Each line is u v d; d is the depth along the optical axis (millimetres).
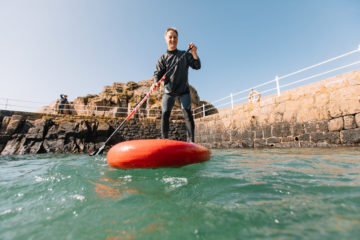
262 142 7797
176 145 2240
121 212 991
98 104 16344
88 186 1506
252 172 1812
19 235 804
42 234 806
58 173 2113
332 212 858
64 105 13875
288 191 1188
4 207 1106
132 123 11773
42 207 1099
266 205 988
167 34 3205
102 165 2770
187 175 1742
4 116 9023
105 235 780
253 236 714
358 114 5223
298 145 6562
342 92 5586
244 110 8711
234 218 866
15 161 4496
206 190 1293
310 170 1795
